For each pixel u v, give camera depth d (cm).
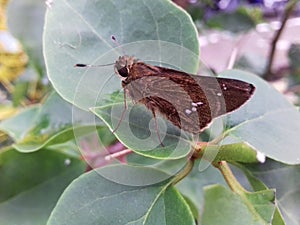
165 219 6
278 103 7
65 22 7
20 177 8
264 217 6
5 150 8
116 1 7
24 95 11
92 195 6
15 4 10
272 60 12
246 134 7
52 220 6
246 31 13
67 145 8
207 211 7
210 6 13
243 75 7
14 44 11
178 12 7
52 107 8
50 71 6
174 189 6
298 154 7
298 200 7
